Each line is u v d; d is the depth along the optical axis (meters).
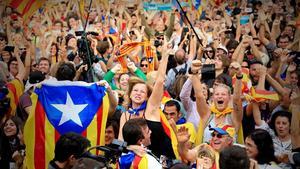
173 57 13.86
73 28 19.00
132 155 7.32
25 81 14.63
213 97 9.91
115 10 19.25
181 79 11.11
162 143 8.45
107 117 8.98
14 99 11.90
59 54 17.00
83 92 8.88
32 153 8.79
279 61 14.84
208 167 8.03
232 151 6.35
